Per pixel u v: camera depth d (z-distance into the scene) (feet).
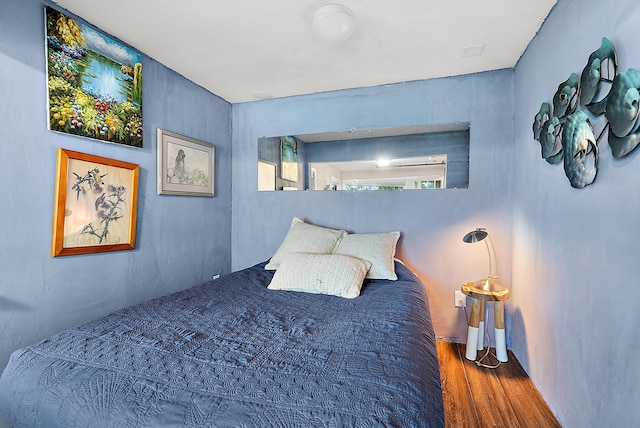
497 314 6.88
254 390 2.77
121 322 4.31
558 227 4.97
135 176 6.42
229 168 9.68
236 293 5.91
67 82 5.19
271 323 4.44
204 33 5.89
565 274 4.73
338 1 4.98
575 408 4.43
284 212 9.34
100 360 3.26
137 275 6.62
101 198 5.76
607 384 3.70
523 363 6.57
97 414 2.59
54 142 5.05
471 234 6.60
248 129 9.63
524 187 6.59
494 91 7.51
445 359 6.99
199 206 8.45
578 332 4.35
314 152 9.00
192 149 8.07
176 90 7.57
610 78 3.63
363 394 2.69
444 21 5.52
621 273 3.46
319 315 4.80
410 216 8.23
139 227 6.66
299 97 9.07
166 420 2.44
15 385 3.09
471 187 7.72
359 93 8.52
